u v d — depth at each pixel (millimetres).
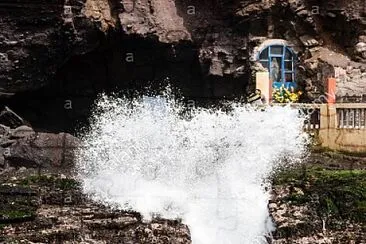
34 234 13680
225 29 24344
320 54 24016
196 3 24406
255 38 24172
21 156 19953
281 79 24281
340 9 24047
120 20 23484
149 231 13977
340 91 21984
